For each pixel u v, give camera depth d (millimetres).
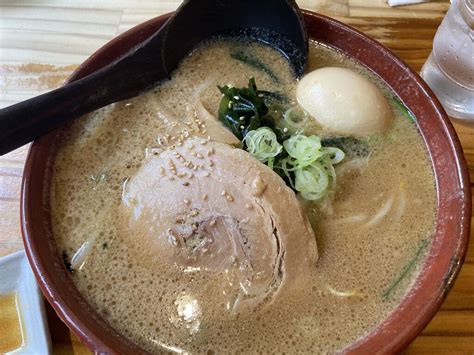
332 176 192
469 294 195
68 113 190
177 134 201
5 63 255
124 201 187
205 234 172
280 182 173
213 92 219
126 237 182
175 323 169
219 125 200
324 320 170
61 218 188
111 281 176
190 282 174
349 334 167
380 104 204
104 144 204
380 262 181
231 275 173
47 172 191
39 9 273
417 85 203
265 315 170
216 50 230
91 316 165
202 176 174
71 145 202
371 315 170
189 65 227
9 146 177
